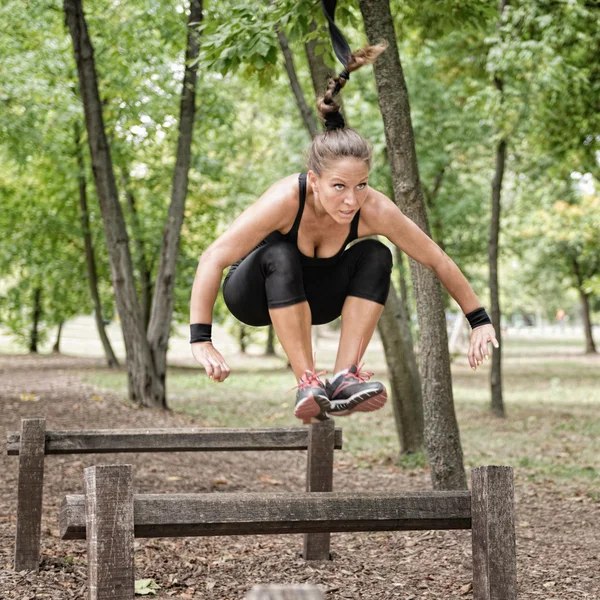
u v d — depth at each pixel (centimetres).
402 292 1800
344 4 659
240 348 3569
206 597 445
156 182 2077
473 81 1391
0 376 1998
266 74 692
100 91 1504
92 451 475
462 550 562
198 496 229
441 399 655
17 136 1536
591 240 2538
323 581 482
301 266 288
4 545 525
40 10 1407
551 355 3838
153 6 1250
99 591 214
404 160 621
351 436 1222
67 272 2461
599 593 464
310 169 272
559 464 958
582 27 1230
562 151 1500
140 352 1375
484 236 2395
